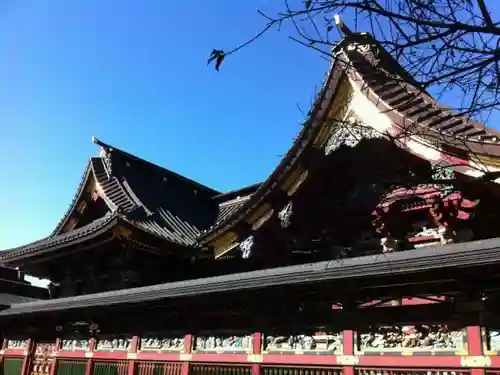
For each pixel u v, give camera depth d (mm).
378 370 11547
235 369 14289
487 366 9922
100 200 24359
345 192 15008
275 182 14625
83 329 20312
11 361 23719
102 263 22125
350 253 14938
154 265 20844
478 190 9398
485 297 10422
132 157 26703
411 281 10914
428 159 11602
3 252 24359
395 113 12062
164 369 16125
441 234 13156
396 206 13812
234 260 17156
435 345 10883
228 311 15195
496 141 9820
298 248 15578
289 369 13125
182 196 28297
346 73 12859
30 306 21766
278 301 13766
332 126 13859
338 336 12492
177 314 16500
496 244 9383
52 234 24969
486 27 5266
